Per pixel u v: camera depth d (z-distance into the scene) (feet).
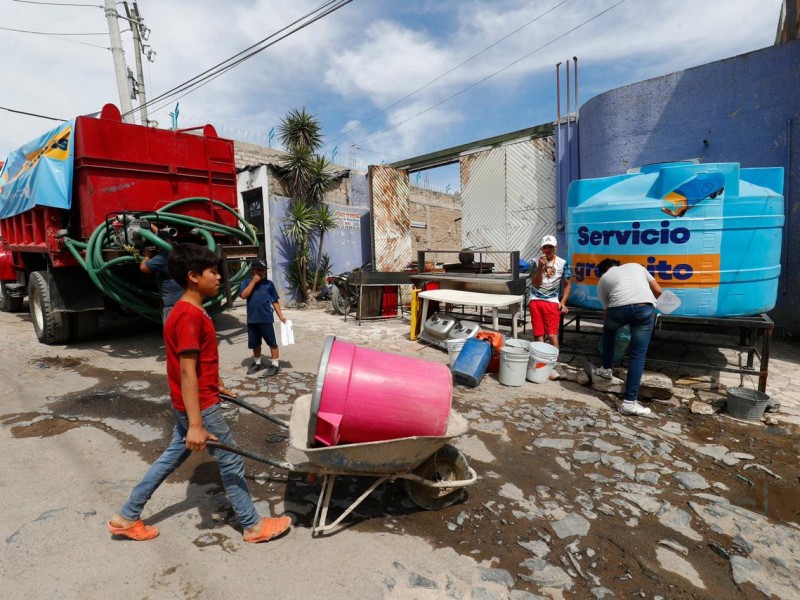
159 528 8.61
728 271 15.30
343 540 8.43
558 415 14.46
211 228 21.09
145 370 18.57
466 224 37.86
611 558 8.14
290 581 7.34
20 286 28.58
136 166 20.63
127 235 18.01
